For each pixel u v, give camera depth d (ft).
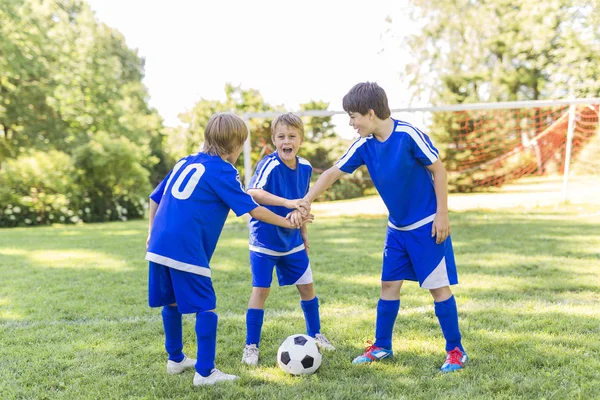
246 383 8.05
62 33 62.44
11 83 56.95
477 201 45.01
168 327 8.48
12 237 29.91
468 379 7.89
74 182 45.29
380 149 8.64
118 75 94.22
